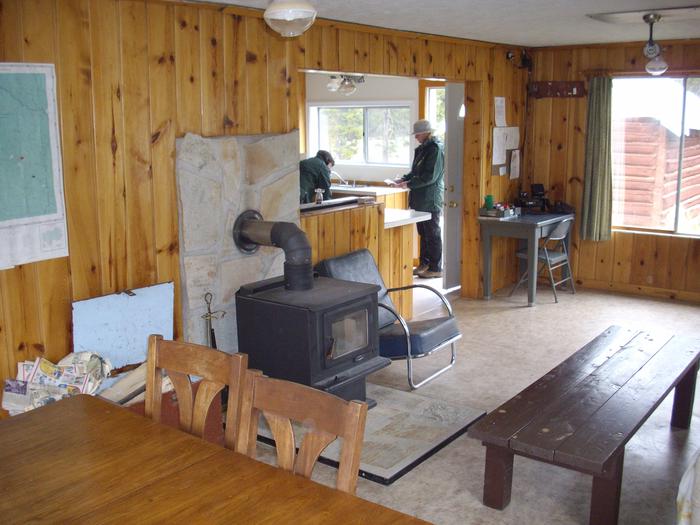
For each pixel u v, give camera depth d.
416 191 7.29
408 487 3.22
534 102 6.78
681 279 6.31
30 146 2.97
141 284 3.49
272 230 3.81
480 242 6.38
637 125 6.41
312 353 3.50
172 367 2.23
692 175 6.23
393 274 5.45
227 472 1.78
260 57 4.00
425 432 3.73
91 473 1.79
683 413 3.77
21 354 3.04
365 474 3.29
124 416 2.13
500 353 5.02
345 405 1.74
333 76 7.83
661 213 6.44
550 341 5.26
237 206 3.96
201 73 3.68
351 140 9.53
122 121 3.33
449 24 4.67
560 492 3.17
